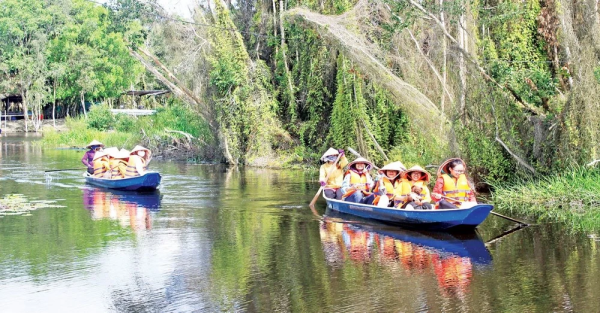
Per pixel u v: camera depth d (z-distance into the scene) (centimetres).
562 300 891
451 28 1966
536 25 2009
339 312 852
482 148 1842
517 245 1210
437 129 1948
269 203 1725
